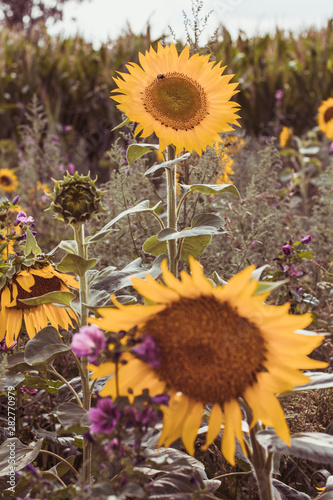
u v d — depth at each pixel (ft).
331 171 12.02
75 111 22.86
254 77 24.40
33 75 24.07
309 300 7.17
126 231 7.95
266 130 22.39
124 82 5.58
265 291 3.39
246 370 3.44
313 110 23.30
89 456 4.47
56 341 4.71
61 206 4.72
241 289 3.30
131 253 8.27
